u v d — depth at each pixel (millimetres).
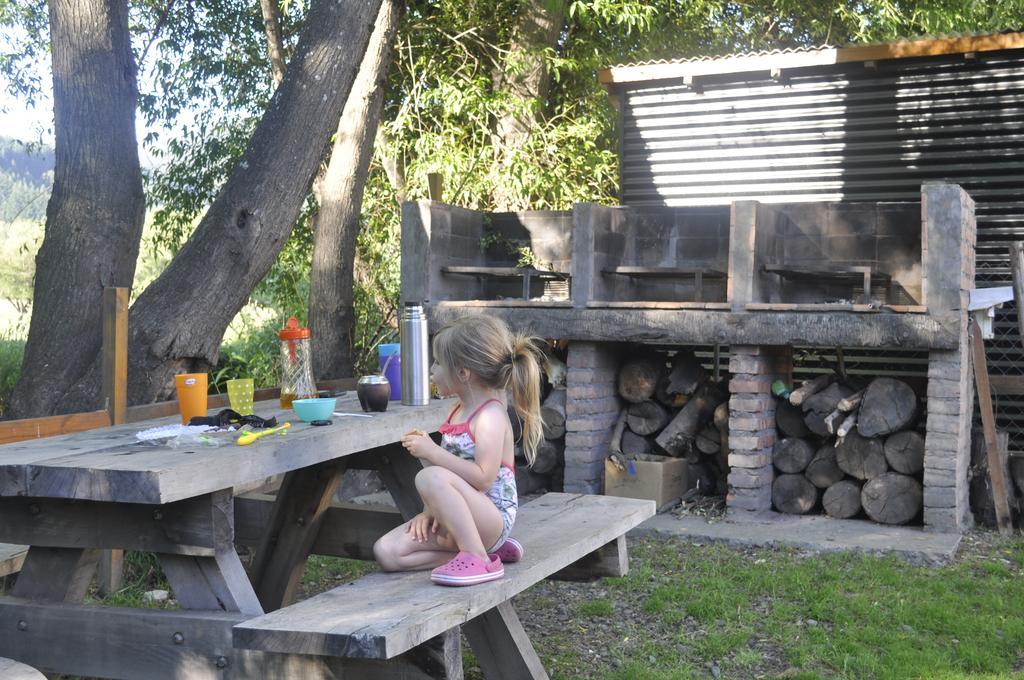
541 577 3031
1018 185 7742
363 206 10180
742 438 6352
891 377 6352
